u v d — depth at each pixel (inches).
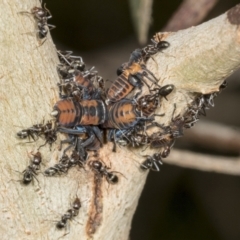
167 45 13.5
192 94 13.5
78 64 13.9
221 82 13.3
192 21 15.9
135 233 19.4
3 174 13.2
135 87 13.6
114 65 19.1
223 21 13.0
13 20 13.0
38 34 13.1
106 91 13.7
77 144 13.5
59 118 13.2
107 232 13.7
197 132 17.4
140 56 13.6
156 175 19.7
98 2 19.2
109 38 19.4
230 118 19.6
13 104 13.1
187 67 13.3
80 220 13.6
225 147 17.4
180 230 19.5
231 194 19.7
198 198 19.7
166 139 13.7
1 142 13.1
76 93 13.4
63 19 19.0
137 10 15.3
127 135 13.6
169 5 18.8
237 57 13.0
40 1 13.6
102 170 13.6
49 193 13.4
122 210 13.8
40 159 13.2
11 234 13.4
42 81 13.2
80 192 13.6
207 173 19.7
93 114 13.4
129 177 13.8
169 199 19.7
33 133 13.2
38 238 13.4
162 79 13.4
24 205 13.3
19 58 13.0
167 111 13.6
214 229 19.5
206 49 13.1
